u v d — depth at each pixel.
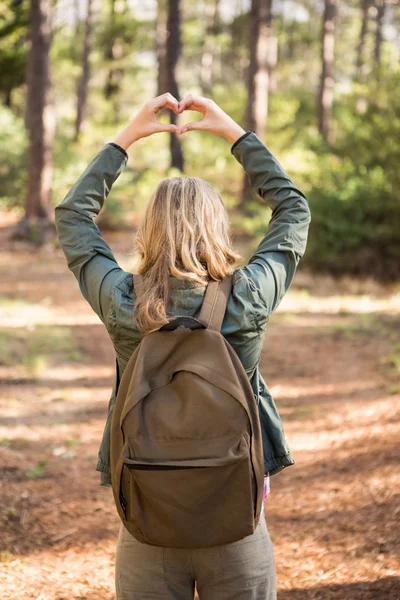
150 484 1.55
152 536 1.60
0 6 20.06
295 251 1.81
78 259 1.81
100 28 34.59
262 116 17.66
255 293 1.68
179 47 18.95
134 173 21.89
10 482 4.37
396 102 13.12
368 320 9.10
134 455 1.56
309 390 6.52
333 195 11.66
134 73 36.25
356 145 13.56
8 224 16.62
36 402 6.14
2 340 7.75
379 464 4.52
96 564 3.47
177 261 1.70
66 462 4.82
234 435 1.57
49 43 14.66
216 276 1.70
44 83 14.67
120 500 1.63
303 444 5.17
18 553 3.52
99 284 1.76
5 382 6.62
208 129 1.91
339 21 43.91
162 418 1.57
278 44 42.25
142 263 1.74
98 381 6.89
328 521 3.86
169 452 1.56
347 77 46.25
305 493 4.31
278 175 1.86
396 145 12.63
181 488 1.55
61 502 4.16
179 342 1.62
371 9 35.69
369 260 11.60
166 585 1.71
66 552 3.58
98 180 1.86
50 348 7.77
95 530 3.84
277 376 7.00
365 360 7.38
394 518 3.73
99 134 25.08
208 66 42.66
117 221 16.38
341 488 4.28
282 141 21.34
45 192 14.98
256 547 1.73
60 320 9.14
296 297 10.48
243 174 18.36
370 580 3.16
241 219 16.02
